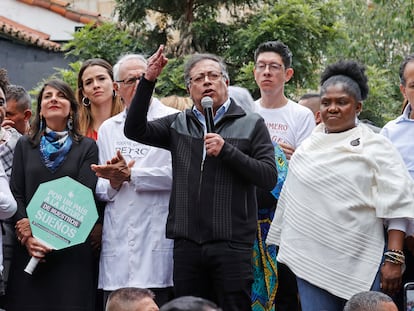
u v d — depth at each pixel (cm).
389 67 1786
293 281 749
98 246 729
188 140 651
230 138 646
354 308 525
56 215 697
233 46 1617
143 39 1708
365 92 645
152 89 656
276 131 793
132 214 701
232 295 626
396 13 1758
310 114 800
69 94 734
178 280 638
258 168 628
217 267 627
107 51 1662
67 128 734
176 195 645
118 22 1722
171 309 391
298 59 1585
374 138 626
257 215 681
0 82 731
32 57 2017
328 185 618
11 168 737
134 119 652
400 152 685
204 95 652
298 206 627
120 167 691
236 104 667
